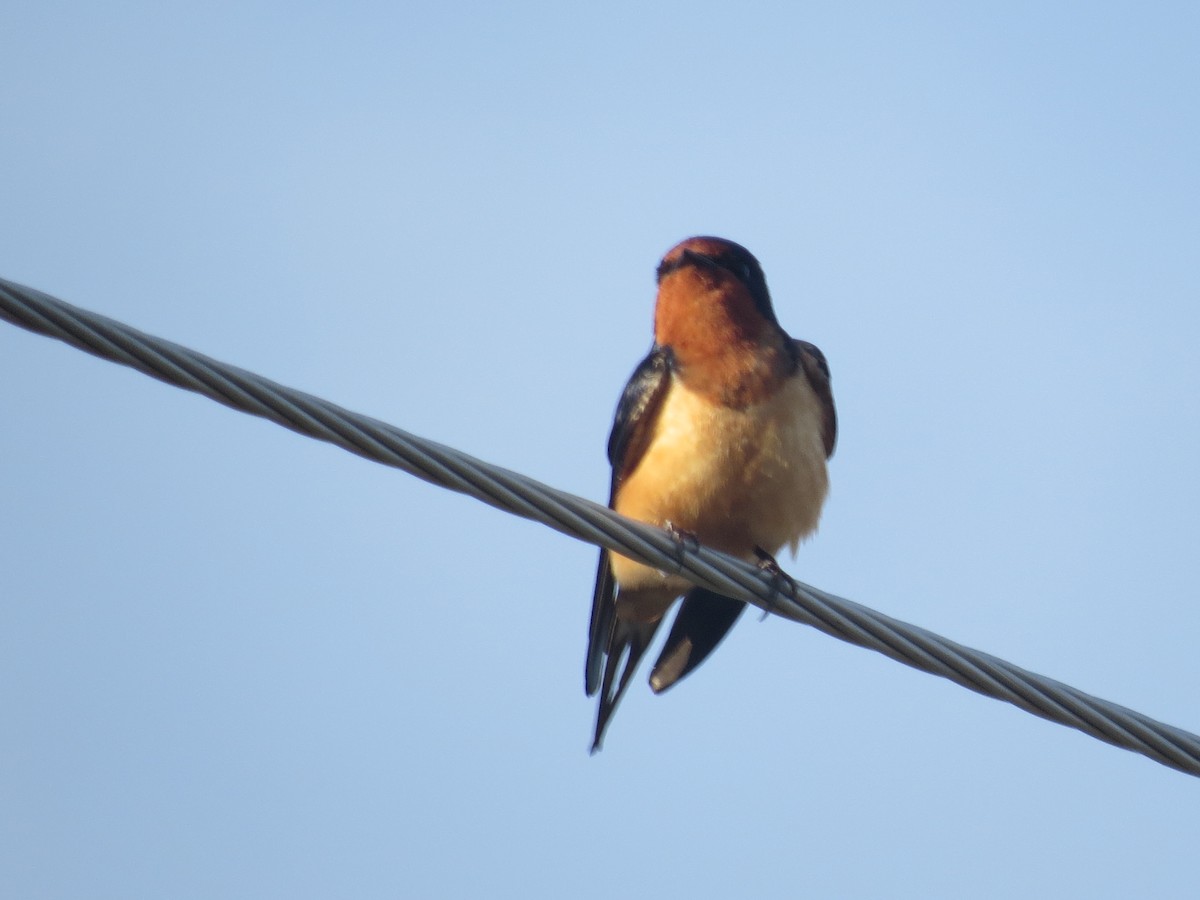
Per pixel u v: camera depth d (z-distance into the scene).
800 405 12.88
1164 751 10.08
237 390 8.56
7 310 7.98
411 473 9.20
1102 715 10.03
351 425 8.90
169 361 8.38
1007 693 10.04
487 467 9.42
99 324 8.21
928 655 10.12
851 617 10.21
